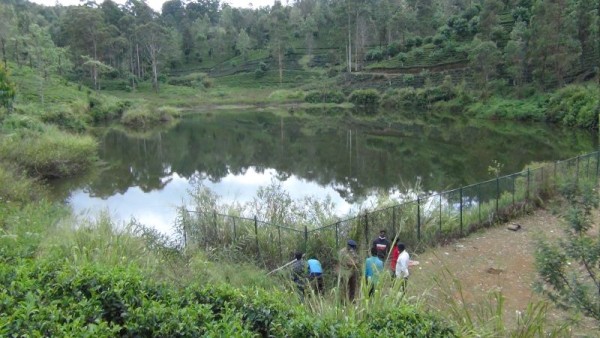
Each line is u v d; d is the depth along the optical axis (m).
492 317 6.07
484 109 52.62
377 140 36.69
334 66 85.81
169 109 58.47
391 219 11.80
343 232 11.14
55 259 6.54
